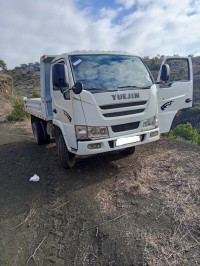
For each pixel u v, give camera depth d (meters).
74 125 3.47
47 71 4.85
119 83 3.72
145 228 2.44
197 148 4.77
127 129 3.63
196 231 2.31
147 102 3.75
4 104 14.84
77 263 2.15
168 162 4.15
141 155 4.69
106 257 2.15
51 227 2.73
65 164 4.19
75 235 2.52
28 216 3.00
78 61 3.71
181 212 2.64
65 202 3.21
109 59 3.96
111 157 4.71
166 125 4.69
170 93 4.51
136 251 2.14
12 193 3.64
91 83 3.54
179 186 3.25
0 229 2.77
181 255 2.04
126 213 2.75
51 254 2.31
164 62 4.39
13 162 5.04
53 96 4.32
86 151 3.37
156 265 1.96
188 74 4.82
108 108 3.41
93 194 3.31
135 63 4.18
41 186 3.80
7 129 8.64
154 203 2.88
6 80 18.72
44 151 5.75
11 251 2.41
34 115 6.30
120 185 3.47
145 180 3.54
